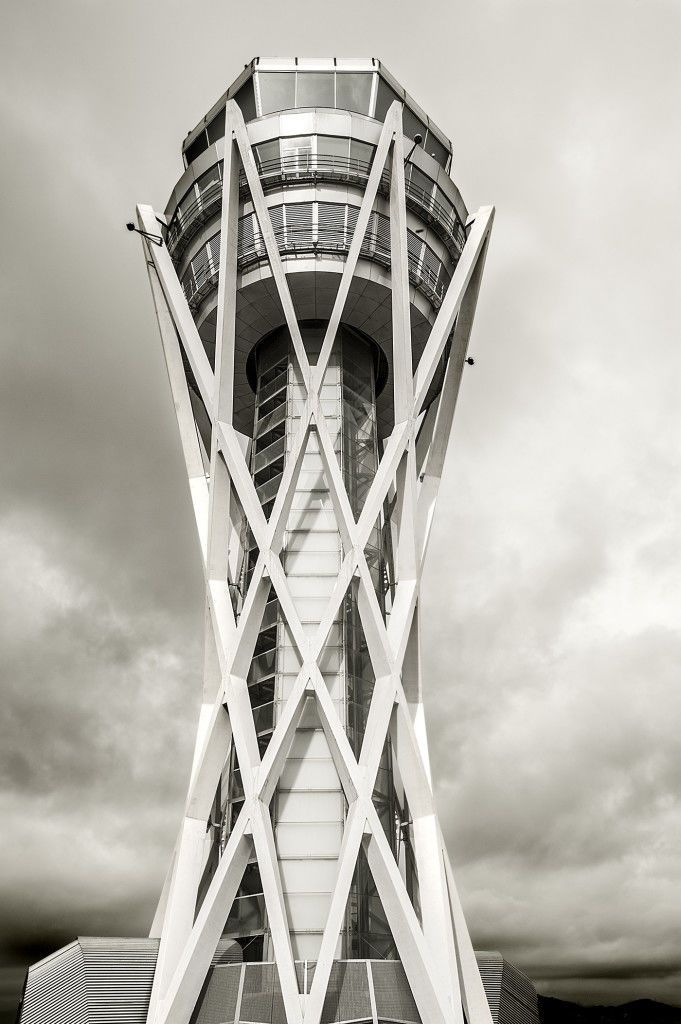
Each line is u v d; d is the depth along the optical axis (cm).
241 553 3903
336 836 3091
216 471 3512
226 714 3117
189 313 3909
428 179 4125
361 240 3644
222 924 2809
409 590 3291
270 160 3991
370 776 2855
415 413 3531
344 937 2922
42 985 2919
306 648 3059
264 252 3853
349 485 3750
